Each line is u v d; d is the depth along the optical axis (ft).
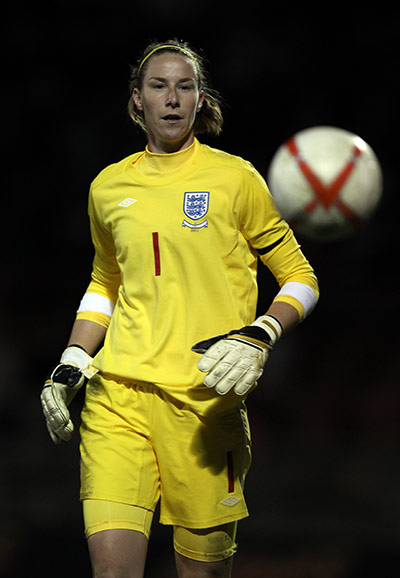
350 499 107.14
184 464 40.93
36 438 129.08
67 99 182.09
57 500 107.55
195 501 41.06
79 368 43.06
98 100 182.60
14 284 159.53
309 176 37.65
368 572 83.97
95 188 43.60
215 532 41.63
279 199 38.70
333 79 180.86
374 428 128.57
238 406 42.24
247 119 181.47
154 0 185.88
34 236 170.81
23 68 184.03
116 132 179.32
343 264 157.58
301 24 183.11
